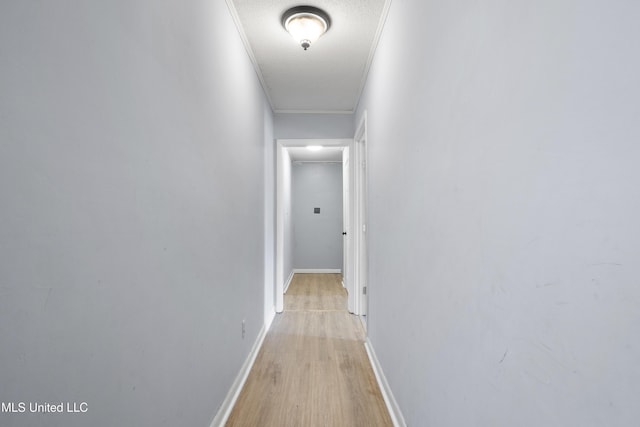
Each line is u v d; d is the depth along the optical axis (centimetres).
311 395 198
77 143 71
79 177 71
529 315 64
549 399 59
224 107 178
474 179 87
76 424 70
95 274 76
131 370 90
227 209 183
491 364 79
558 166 57
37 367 61
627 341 44
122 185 86
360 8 198
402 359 160
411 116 147
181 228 123
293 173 632
